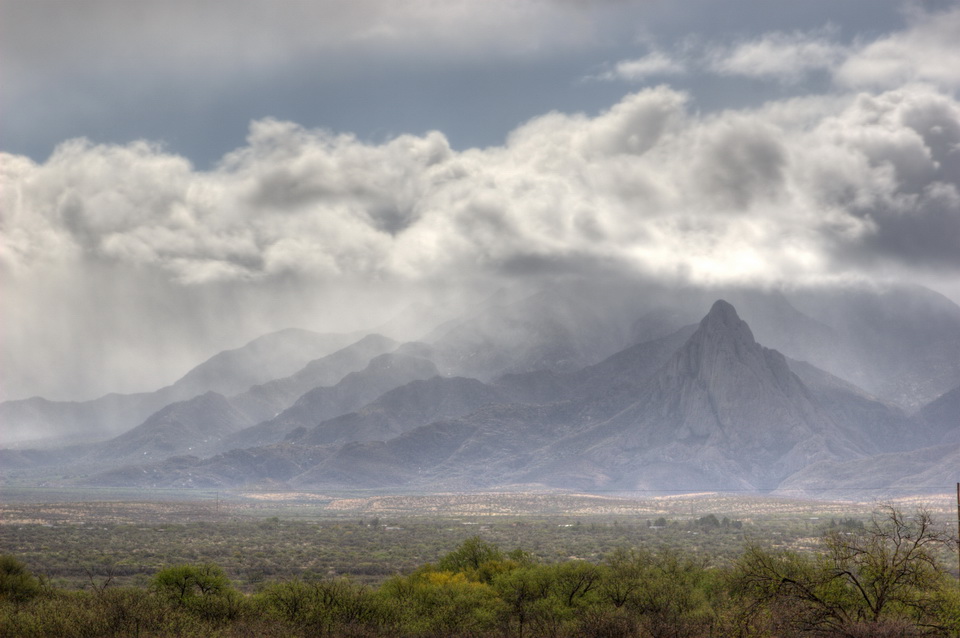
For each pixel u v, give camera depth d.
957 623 63.94
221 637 91.69
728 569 95.50
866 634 62.62
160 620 94.88
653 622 92.12
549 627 96.81
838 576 67.81
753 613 69.12
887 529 69.75
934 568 66.19
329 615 98.31
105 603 97.06
